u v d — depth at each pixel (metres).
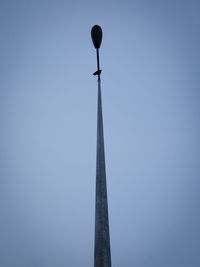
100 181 8.75
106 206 8.46
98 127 9.88
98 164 9.06
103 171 8.94
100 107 10.38
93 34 11.77
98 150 9.36
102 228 8.12
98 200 8.52
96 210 8.43
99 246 7.94
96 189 8.72
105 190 8.66
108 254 7.89
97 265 7.78
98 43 11.73
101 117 10.13
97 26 11.87
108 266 7.77
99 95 10.68
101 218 8.25
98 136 9.66
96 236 8.11
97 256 7.86
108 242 8.02
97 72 11.24
